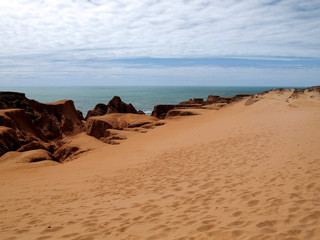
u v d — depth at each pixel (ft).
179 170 27.14
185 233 12.12
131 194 21.13
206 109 103.60
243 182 19.42
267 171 21.25
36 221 16.55
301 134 33.14
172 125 75.97
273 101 71.67
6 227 15.78
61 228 14.82
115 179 28.17
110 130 75.20
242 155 28.53
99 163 41.47
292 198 14.53
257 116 59.31
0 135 56.65
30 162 50.47
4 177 39.04
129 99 426.51
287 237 10.33
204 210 14.96
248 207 14.30
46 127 103.40
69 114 117.08
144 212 16.12
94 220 15.62
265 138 34.81
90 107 289.33
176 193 19.43
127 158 41.50
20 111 83.87
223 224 12.45
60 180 32.30
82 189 25.57
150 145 50.80
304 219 11.74
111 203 19.19
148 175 27.40
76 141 64.13
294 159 23.31
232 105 88.58
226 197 16.66
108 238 12.79
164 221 14.14
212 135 46.09
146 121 93.09
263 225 11.66
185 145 42.19
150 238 12.16
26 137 76.43
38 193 25.86
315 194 14.71
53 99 438.81
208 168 25.82
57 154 62.13
